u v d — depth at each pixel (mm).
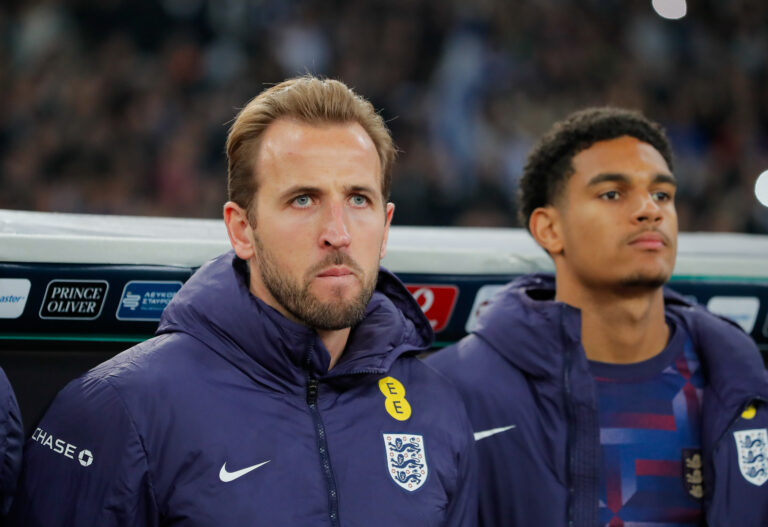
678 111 13547
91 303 3029
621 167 3037
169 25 12383
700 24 14312
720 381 3109
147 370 2516
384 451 2615
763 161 13617
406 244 3535
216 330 2607
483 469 3037
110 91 11656
